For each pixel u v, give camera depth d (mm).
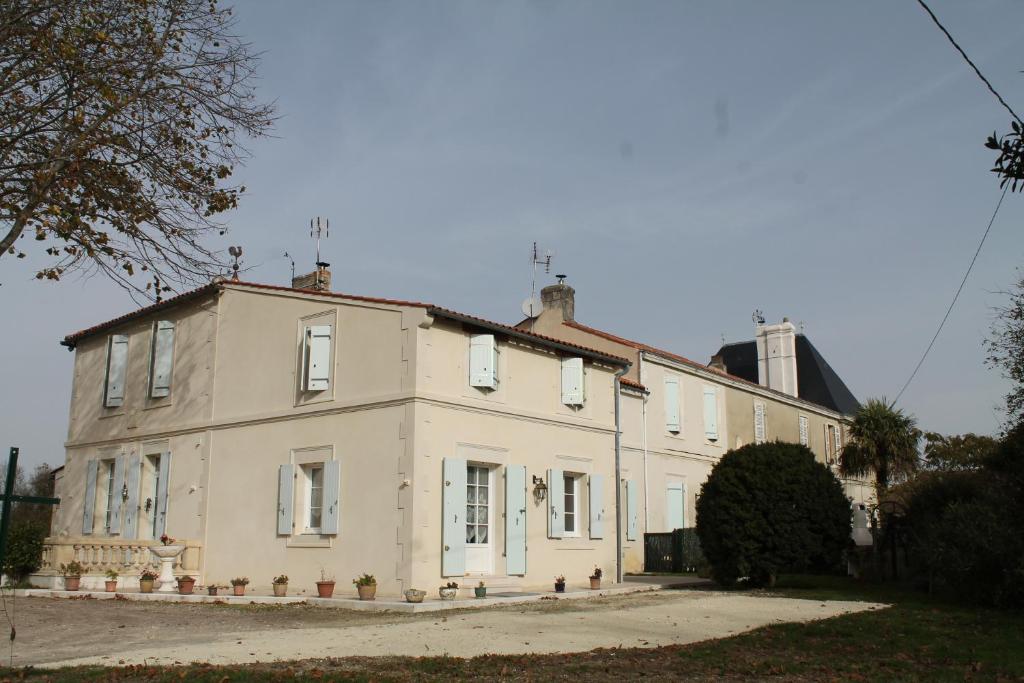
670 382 26969
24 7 10781
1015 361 20031
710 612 13469
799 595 16266
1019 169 5363
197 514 18656
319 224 21438
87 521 21812
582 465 19312
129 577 17766
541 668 8445
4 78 10992
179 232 12078
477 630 11289
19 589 17547
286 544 16766
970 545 14359
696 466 27688
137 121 11594
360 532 15578
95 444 22453
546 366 18719
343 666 8438
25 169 10938
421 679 7730
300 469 17000
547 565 17828
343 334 16766
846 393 41344
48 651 9570
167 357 20625
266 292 18438
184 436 19547
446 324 16188
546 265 28906
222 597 15570
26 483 35500
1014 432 16922
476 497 16859
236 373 18719
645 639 10594
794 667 8625
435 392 15688
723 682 7824
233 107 12250
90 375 23359
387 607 13781
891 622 12086
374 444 15750
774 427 33281
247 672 7934
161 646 9922
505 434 17219
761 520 17219
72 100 11320
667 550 23547
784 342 38281
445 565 15297
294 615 13328
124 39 11469
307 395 17125
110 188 11477
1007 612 13398
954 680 7934
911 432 30172
